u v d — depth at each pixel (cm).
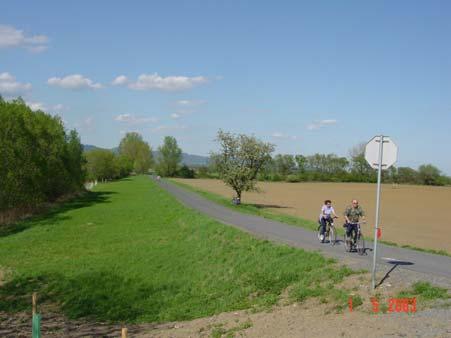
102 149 11469
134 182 10981
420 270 1534
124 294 1709
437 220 4184
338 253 1841
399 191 10288
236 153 4666
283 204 5647
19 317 1523
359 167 15612
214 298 1608
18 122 4053
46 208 4591
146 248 2416
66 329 1389
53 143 5150
